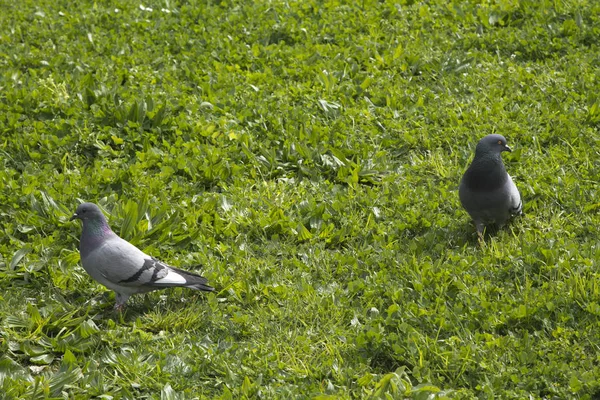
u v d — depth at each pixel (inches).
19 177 384.8
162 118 428.5
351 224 359.6
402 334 284.5
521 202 350.0
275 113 444.1
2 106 442.0
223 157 404.2
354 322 296.0
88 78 466.0
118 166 399.9
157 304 314.0
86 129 416.5
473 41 522.9
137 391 267.7
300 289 315.9
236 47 523.8
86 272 321.1
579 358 268.8
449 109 442.3
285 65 506.3
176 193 380.8
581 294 295.6
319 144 415.5
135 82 478.6
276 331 294.5
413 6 569.0
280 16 561.6
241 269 330.0
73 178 386.0
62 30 556.1
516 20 543.8
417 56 498.9
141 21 560.7
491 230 357.4
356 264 328.8
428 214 362.0
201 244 344.8
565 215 362.0
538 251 323.0
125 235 344.8
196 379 271.9
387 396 252.2
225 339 290.5
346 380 267.3
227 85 474.9
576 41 513.3
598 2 548.7
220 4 589.3
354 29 544.7
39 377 268.2
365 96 470.9
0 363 276.5
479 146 329.4
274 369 273.3
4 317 299.7
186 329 299.6
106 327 303.3
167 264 323.9
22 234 353.7
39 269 329.4
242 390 262.8
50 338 289.9
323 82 474.9
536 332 280.4
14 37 546.6
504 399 255.9
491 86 465.7
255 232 358.3
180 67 506.0
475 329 289.4
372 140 424.5
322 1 585.3
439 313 291.4
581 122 431.8
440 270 317.7
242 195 381.1
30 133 419.2
